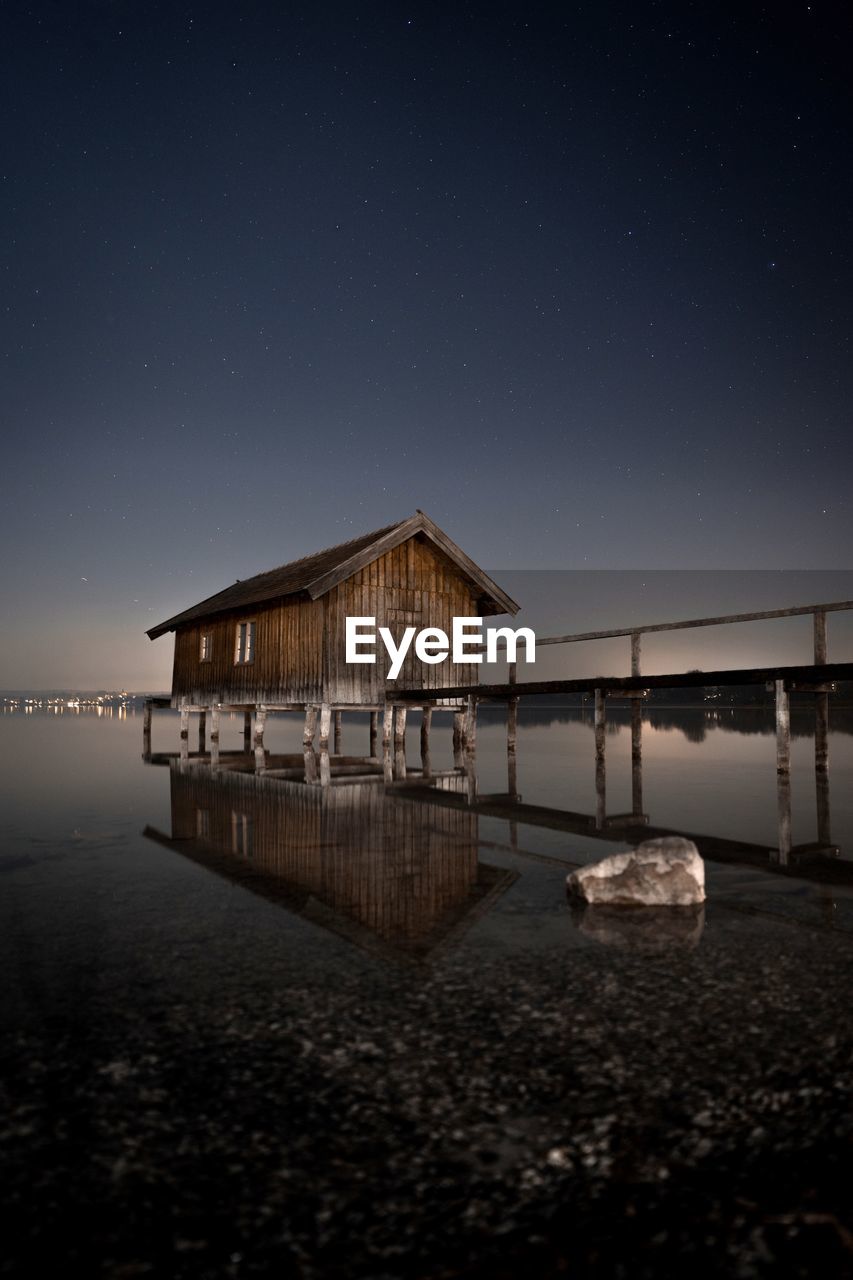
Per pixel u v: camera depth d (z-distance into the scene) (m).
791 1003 4.33
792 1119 3.17
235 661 21.22
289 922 5.99
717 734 32.69
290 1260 2.42
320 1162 2.90
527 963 5.01
